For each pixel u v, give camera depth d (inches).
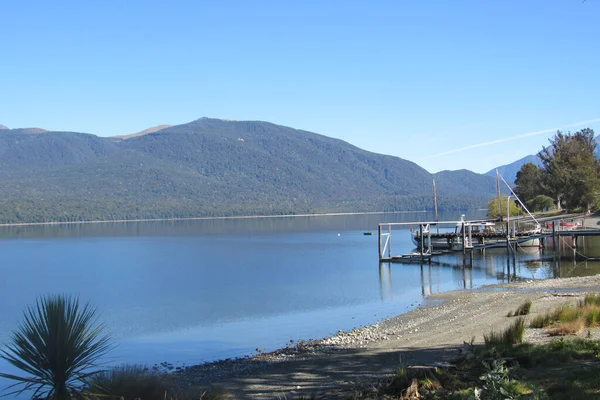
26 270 2632.9
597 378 409.4
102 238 5423.2
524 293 1302.9
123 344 1049.5
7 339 1062.4
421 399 422.0
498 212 4370.1
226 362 810.8
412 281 1822.1
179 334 1140.5
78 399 300.0
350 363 696.4
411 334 898.7
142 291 1845.5
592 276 1560.0
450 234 2603.3
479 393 347.6
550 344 565.3
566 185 3442.4
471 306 1171.9
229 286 1916.8
